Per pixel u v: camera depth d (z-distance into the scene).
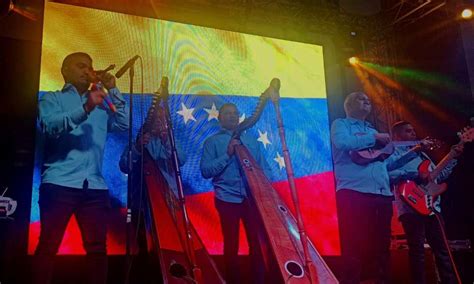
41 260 3.34
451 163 4.40
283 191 4.25
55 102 3.73
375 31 5.52
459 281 4.03
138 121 3.97
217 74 4.39
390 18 5.53
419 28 5.50
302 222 3.32
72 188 3.56
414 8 5.43
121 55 4.12
